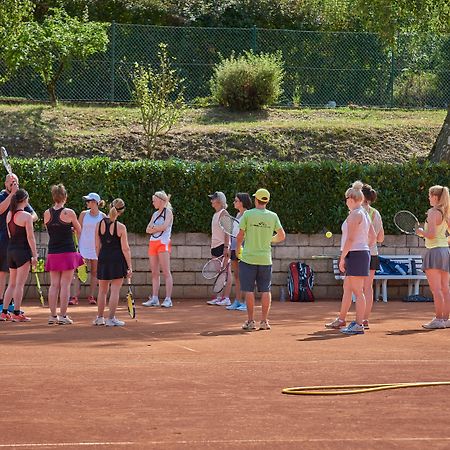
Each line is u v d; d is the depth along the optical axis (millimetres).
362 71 41594
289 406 10773
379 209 28281
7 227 20062
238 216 24344
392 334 18109
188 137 34562
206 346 16031
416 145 35781
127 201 27234
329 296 28047
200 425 9789
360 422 9977
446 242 19188
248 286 18828
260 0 44406
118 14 43062
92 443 9039
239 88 38562
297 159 34188
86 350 15383
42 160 27188
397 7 34500
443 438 9266
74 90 38781
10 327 19062
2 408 10555
